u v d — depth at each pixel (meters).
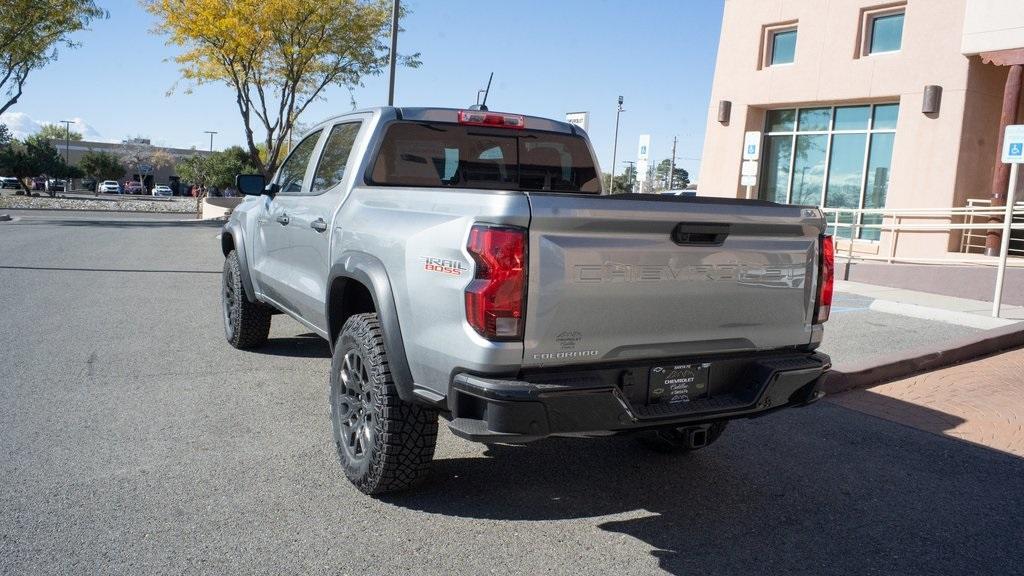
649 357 3.50
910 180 14.76
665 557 3.48
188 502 3.78
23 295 9.64
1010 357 8.09
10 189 69.31
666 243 3.42
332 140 5.33
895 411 6.04
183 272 12.58
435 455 4.66
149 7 22.81
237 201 35.22
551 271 3.19
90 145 102.31
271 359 6.66
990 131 14.39
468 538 3.57
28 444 4.44
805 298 3.92
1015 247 13.75
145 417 5.01
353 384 4.04
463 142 4.99
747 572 3.38
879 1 15.17
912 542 3.75
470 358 3.21
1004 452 5.17
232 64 23.50
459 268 3.27
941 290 12.50
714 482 4.41
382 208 4.06
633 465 4.64
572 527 3.74
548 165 5.33
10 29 26.31
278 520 3.64
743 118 17.86
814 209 3.88
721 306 3.62
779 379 3.70
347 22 23.45
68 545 3.29
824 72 16.14
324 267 4.75
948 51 14.15
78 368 6.16
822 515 4.03
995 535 3.87
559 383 3.21
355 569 3.23
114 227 24.36
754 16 17.52
